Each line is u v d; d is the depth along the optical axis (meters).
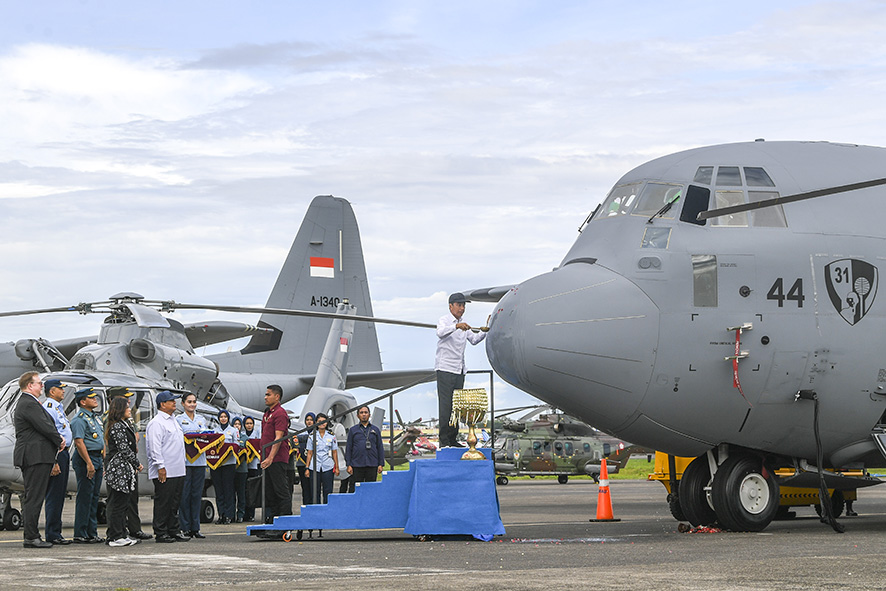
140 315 17.61
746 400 12.38
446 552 10.25
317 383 27.30
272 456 13.19
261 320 30.75
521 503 22.02
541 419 35.12
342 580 7.77
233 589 7.27
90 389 13.72
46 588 7.52
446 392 13.02
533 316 12.26
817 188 12.83
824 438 12.92
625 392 12.23
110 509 12.20
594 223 13.38
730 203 12.66
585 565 8.73
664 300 12.22
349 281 32.34
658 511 18.61
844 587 7.08
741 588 7.02
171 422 12.96
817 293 12.49
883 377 12.69
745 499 12.66
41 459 11.98
